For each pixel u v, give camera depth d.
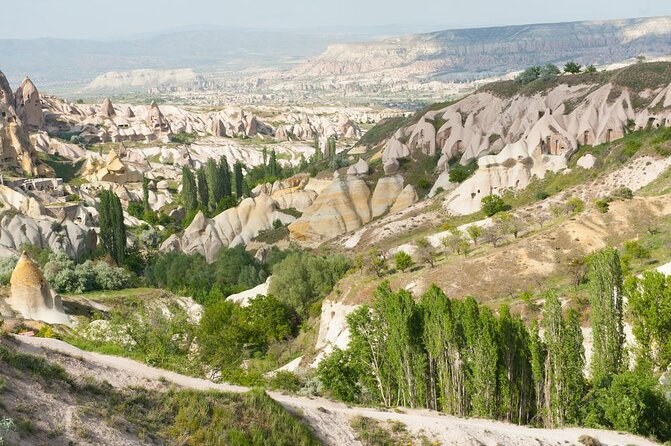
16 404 27.34
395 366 47.66
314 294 91.50
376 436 35.41
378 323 50.03
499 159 114.00
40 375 30.14
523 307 62.00
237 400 33.56
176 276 113.50
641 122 113.81
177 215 173.62
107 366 34.44
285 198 145.38
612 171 98.94
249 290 99.50
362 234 115.88
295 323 87.88
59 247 116.19
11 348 31.95
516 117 135.12
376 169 140.00
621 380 44.19
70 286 93.44
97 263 107.31
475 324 45.16
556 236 76.31
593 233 75.69
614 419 44.00
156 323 49.78
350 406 40.06
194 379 37.31
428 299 46.69
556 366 45.41
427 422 37.25
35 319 68.94
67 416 28.19
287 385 48.78
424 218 114.69
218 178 176.38
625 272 62.66
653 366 49.00
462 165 131.62
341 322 74.94
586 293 61.03
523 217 94.56
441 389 45.94
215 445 30.72
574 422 45.25
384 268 84.00
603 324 48.59
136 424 30.05
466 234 93.81
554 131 115.31
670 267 61.19
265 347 81.50
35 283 72.12
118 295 91.12
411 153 142.25
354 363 50.44
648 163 94.69
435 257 85.94
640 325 49.16
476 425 39.56
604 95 121.69
